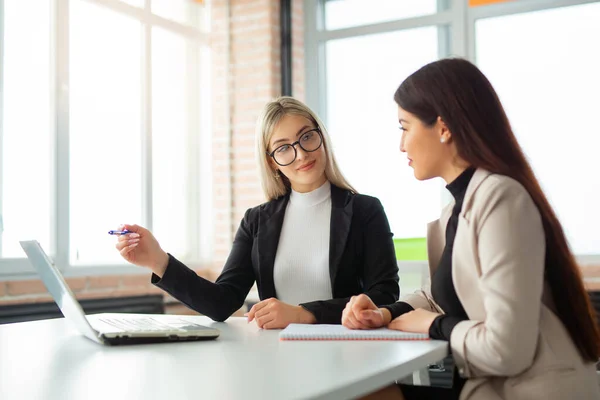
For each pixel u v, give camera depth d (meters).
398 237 4.82
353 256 2.11
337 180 2.25
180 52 5.07
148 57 4.74
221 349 1.36
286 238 2.18
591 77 4.31
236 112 5.08
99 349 1.39
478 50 4.64
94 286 4.11
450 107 1.50
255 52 5.01
